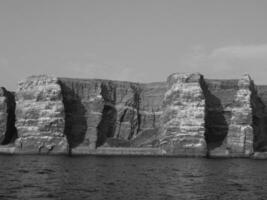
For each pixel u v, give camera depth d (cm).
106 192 9769
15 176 12238
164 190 10256
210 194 9862
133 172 14050
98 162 18150
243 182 12081
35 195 9231
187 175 13475
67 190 9906
